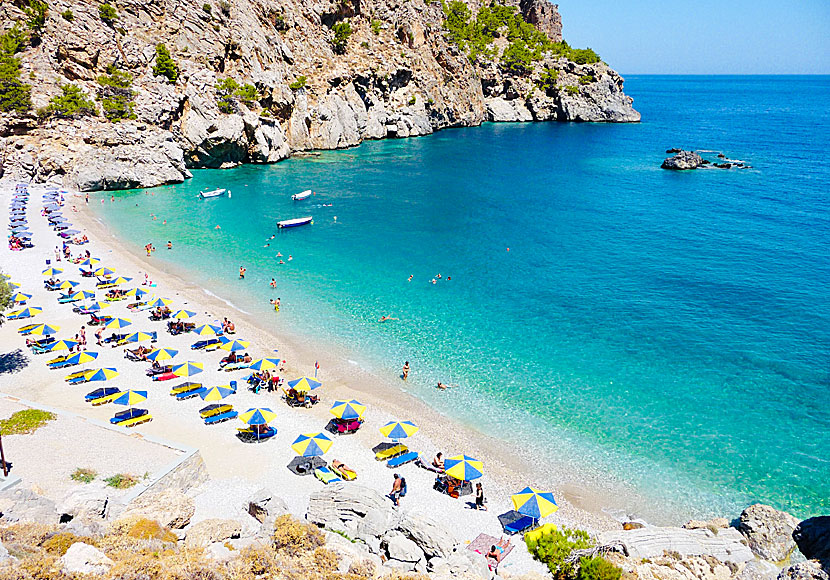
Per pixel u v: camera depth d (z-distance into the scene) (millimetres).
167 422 35781
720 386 42656
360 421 37812
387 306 57375
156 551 19359
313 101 150375
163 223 84125
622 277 64875
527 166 135375
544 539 24609
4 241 69375
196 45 118625
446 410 39781
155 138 106688
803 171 124250
